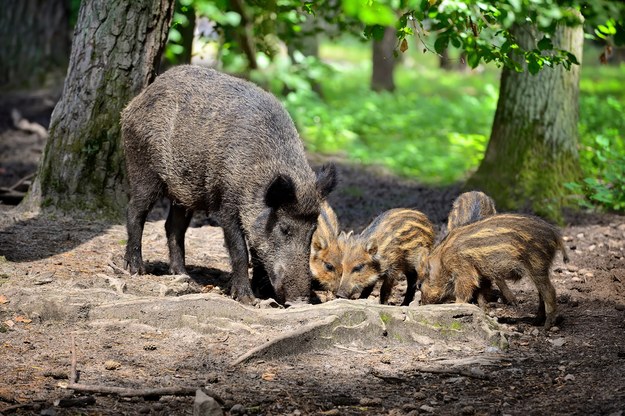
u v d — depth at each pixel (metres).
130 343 9.57
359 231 17.03
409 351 9.95
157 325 9.98
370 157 24.45
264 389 8.52
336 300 10.47
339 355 9.65
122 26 14.62
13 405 7.71
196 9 18.22
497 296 12.70
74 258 12.45
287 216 10.95
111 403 7.96
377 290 13.65
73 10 34.59
